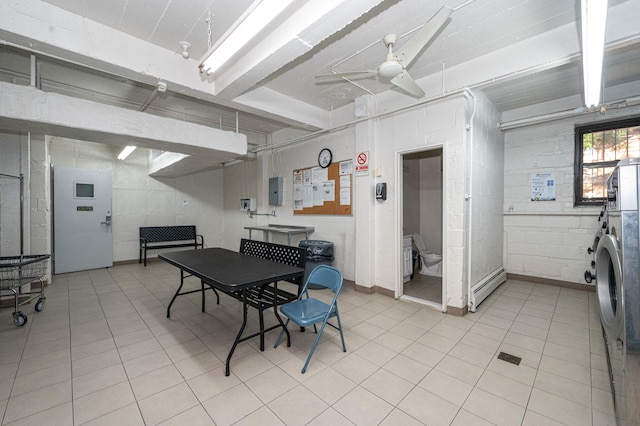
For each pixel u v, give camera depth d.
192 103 4.07
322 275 2.55
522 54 2.63
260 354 2.37
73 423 1.62
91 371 2.12
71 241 5.43
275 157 5.70
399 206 3.68
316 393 1.88
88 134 3.18
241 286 2.01
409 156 5.38
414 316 3.15
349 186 4.29
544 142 4.15
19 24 2.00
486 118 3.75
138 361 2.26
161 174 6.50
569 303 3.45
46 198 4.47
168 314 3.14
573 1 2.10
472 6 2.15
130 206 6.36
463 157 3.10
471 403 1.78
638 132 3.57
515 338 2.61
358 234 4.04
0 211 3.57
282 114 3.82
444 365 2.20
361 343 2.55
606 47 2.22
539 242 4.24
